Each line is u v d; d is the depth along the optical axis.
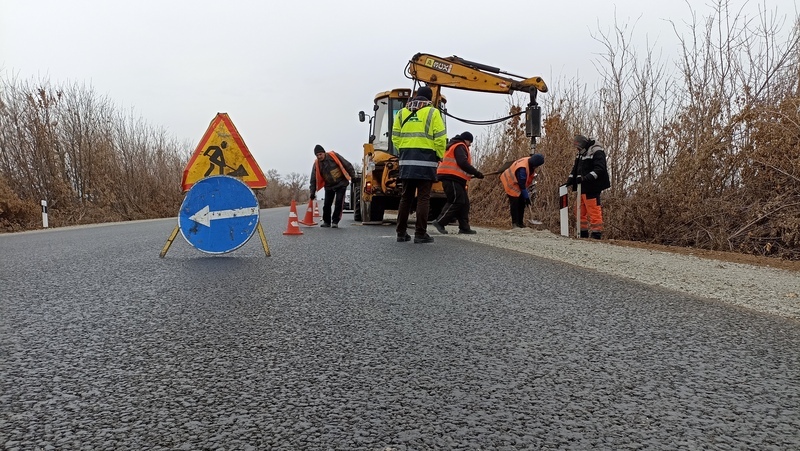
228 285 4.16
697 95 9.46
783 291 4.24
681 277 4.90
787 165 7.63
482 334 2.78
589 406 1.87
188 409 1.83
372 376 2.16
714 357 2.45
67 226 19.39
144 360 2.35
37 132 21.30
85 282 4.34
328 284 4.21
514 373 2.20
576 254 6.52
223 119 6.12
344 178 12.66
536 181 12.61
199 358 2.38
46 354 2.43
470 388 2.03
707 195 8.88
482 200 16.58
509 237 9.15
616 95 10.98
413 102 7.71
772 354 2.51
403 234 8.05
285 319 3.08
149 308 3.37
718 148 8.58
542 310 3.36
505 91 12.43
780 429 1.70
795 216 7.43
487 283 4.28
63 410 1.82
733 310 3.47
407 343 2.61
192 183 6.10
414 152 7.57
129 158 28.41
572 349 2.54
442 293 3.86
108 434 1.64
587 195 9.55
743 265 5.97
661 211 9.43
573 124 12.44
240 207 6.05
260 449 1.54
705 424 1.73
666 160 9.91
